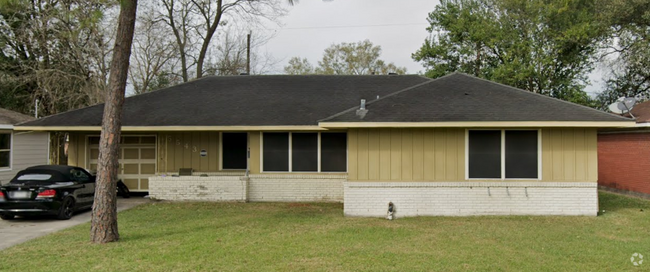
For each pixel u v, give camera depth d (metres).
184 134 15.10
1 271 6.32
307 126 13.29
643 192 14.59
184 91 16.48
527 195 10.93
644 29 22.66
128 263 6.66
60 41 21.20
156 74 28.33
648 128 14.22
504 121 10.26
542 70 24.97
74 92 22.95
